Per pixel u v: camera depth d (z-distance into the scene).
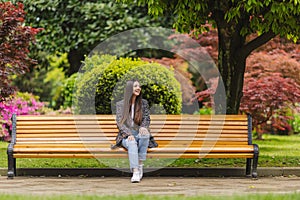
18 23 10.37
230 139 9.42
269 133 18.25
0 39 10.38
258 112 13.75
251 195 6.79
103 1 16.92
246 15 10.21
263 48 15.02
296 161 10.08
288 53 14.92
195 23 10.31
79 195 6.82
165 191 7.68
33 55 17.25
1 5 10.30
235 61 10.63
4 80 10.54
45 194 7.32
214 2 9.84
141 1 9.58
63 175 9.22
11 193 7.35
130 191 7.67
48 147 8.81
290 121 18.00
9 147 8.78
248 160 9.18
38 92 23.50
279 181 8.71
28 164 9.72
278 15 9.24
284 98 13.05
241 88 10.71
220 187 8.07
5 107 14.00
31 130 9.31
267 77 13.23
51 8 16.48
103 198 6.54
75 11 16.58
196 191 7.69
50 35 16.69
